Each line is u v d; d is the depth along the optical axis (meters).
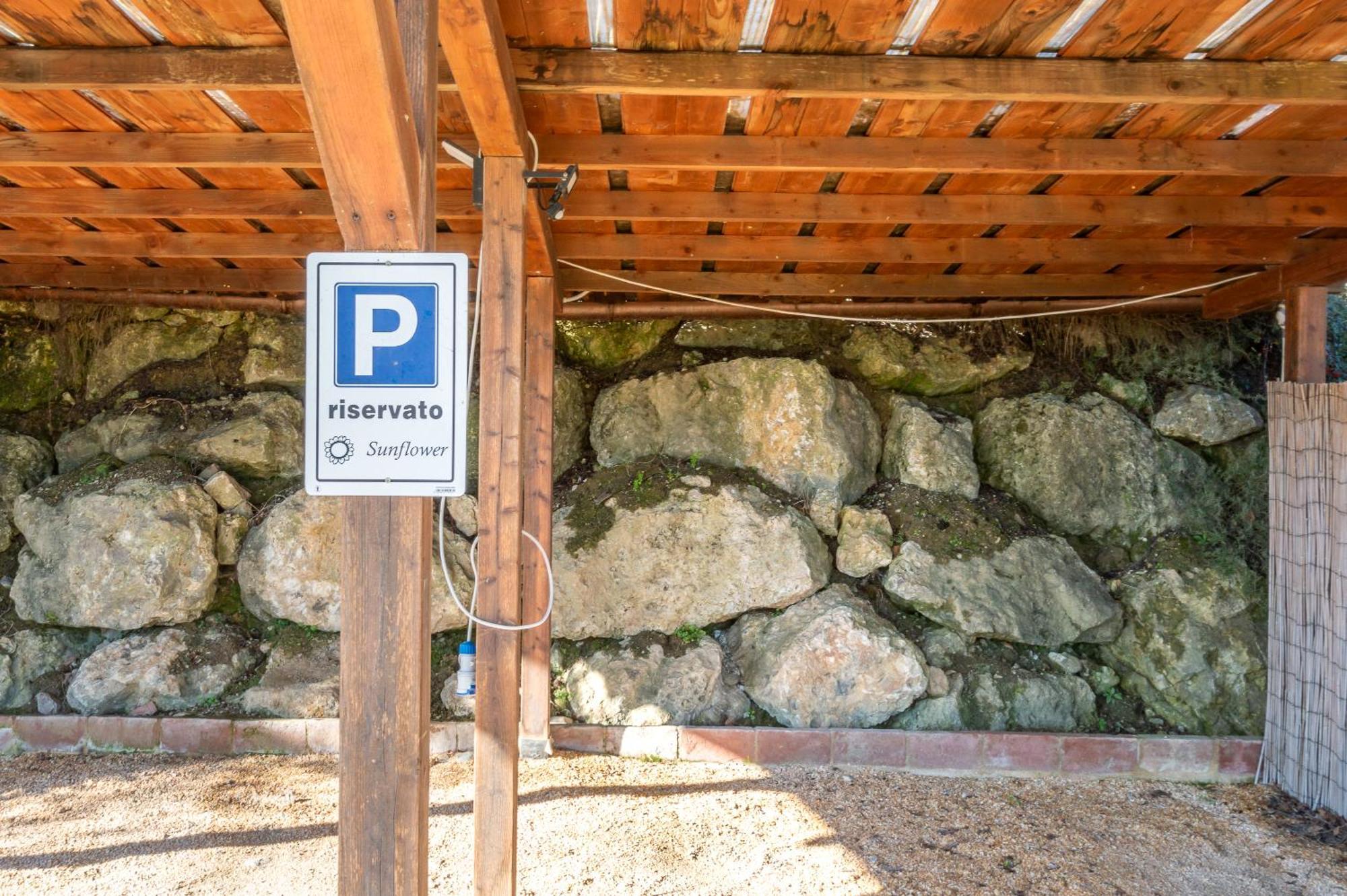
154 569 6.11
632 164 3.75
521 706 5.51
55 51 3.07
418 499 1.65
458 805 4.79
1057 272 6.11
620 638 6.09
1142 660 5.93
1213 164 3.79
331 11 1.28
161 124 3.73
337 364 1.61
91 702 5.75
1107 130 3.74
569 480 6.80
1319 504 5.00
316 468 1.61
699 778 5.21
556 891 3.88
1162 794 5.15
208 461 6.73
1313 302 5.39
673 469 6.52
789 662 5.70
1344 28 2.88
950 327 7.17
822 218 4.54
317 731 5.59
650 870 4.09
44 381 7.17
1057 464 6.60
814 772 5.33
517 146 3.19
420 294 1.60
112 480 6.46
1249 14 2.81
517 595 3.36
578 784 5.07
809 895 3.88
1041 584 6.09
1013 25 2.86
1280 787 5.22
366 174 1.50
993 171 3.82
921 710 5.67
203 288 6.47
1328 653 4.89
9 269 6.38
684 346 7.22
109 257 5.44
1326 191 4.46
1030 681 5.78
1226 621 5.93
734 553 6.11
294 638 6.22
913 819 4.73
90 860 4.13
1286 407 5.29
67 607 6.11
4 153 3.76
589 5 2.77
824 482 6.51
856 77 3.06
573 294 6.89
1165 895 4.00
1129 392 6.91
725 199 4.53
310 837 4.39
